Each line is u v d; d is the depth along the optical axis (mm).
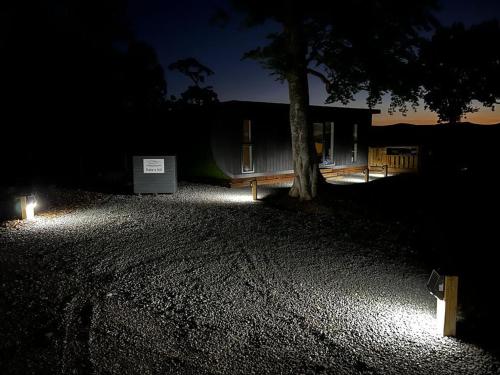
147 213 11406
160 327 4711
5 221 10305
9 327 4645
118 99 20766
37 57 16516
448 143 27641
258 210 11953
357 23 10953
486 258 7578
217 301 5492
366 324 4855
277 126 18844
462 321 5047
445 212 11297
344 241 8641
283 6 12094
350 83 12180
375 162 23203
